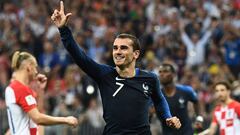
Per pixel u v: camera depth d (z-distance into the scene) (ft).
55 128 67.46
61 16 32.48
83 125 69.56
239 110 51.01
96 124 70.18
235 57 81.87
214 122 52.42
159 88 34.60
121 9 94.73
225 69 79.10
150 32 87.51
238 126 51.29
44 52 84.43
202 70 79.20
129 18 92.84
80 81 73.92
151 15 93.76
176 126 34.63
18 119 35.76
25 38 88.28
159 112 35.40
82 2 97.76
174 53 82.02
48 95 72.18
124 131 32.96
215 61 81.46
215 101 70.44
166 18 89.10
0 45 86.17
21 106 35.60
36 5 98.02
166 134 48.78
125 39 33.30
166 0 94.79
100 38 85.87
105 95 33.42
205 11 90.17
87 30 87.81
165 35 85.92
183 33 85.25
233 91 67.46
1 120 66.95
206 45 84.07
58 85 73.77
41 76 38.99
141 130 33.19
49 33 89.40
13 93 35.70
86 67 33.19
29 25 92.12
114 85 33.37
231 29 83.61
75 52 32.71
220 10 91.50
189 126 49.44
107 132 33.22
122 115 32.96
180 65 80.43
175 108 49.29
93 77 33.63
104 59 80.79
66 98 70.69
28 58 36.22
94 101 71.10
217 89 51.75
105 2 98.02
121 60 33.17
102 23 91.91
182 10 91.45
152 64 76.07
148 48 84.12
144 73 34.04
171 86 49.39
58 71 81.15
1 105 68.08
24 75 36.19
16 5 99.45
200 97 72.28
